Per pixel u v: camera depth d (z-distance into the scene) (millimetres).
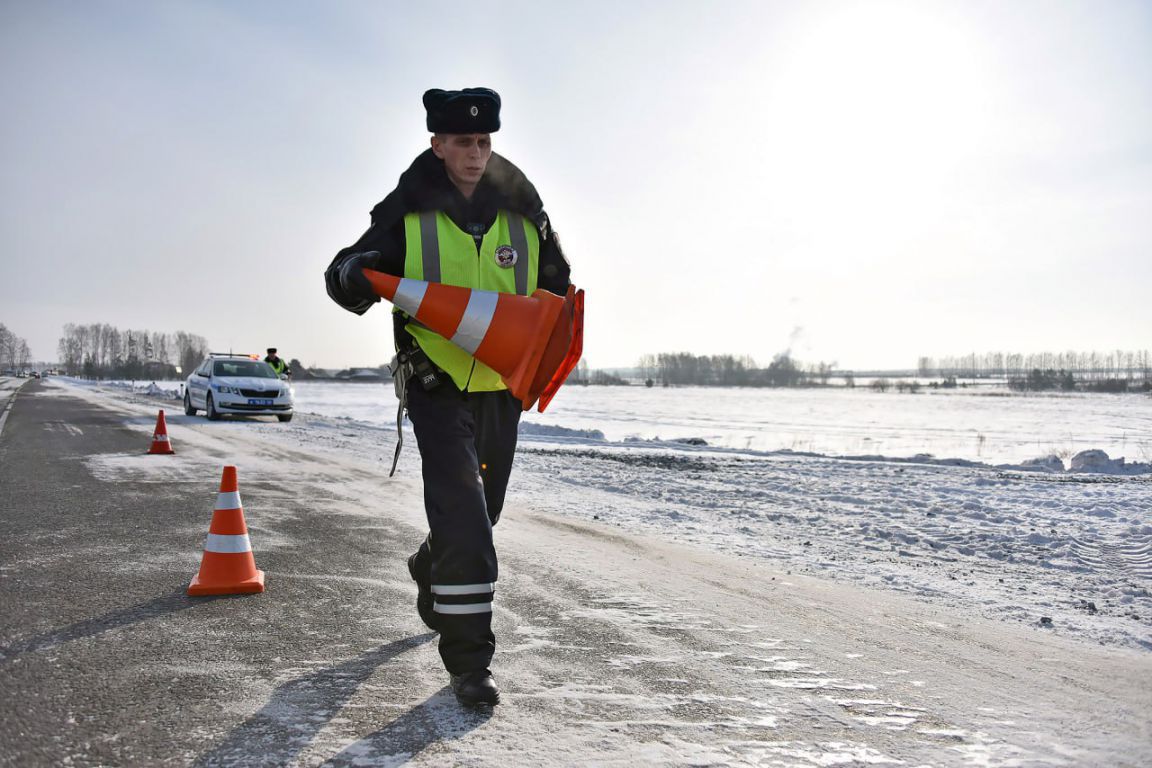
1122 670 3252
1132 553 6055
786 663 3215
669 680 2977
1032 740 2502
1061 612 4273
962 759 2350
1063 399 81062
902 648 3477
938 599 4488
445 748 2346
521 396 2674
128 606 3873
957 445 23219
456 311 2592
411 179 2762
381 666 3059
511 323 2615
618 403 61438
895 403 66000
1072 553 5977
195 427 17578
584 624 3697
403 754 2301
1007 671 3199
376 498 7762
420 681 2900
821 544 6160
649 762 2281
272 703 2674
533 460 12312
